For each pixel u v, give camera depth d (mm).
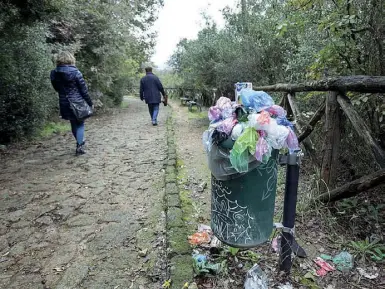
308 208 2664
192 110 11578
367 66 3037
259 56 6297
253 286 1817
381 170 2070
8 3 4820
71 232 2607
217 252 2189
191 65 9117
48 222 2785
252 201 1821
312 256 2152
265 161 1729
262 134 1693
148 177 3877
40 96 6227
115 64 11234
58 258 2258
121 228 2652
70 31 8367
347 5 2984
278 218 2627
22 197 3318
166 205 2977
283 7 5215
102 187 3578
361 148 2885
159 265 2139
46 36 7082
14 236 2562
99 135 6520
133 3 12500
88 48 9469
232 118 1772
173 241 2311
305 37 4344
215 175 1857
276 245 2244
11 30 5285
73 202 3184
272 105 1820
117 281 1997
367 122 2924
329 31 3375
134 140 5980
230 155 1708
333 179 2678
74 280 2016
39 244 2443
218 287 1889
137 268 2121
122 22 10586
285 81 5602
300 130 3104
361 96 2719
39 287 1964
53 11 5594
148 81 7508
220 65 7059
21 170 4199
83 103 4719
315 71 3473
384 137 2842
